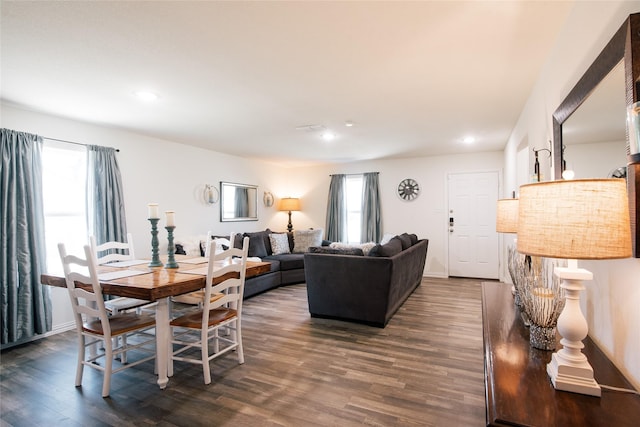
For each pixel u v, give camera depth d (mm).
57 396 2186
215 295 2816
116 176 3955
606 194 903
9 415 1982
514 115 3557
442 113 3486
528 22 1819
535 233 984
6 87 2697
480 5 1674
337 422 1879
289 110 3361
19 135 3100
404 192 6363
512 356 1236
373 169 6645
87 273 3404
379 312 3404
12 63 2285
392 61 2291
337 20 1794
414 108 3314
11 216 2998
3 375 2490
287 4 1649
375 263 3389
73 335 3352
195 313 2596
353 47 2096
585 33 1505
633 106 941
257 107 3258
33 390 2268
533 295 1342
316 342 3033
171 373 2422
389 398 2111
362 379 2350
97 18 1768
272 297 4695
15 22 1794
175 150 4832
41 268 3207
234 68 2389
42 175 3283
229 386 2279
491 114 3529
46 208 3436
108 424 1889
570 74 1717
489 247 5805
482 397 2107
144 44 2049
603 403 938
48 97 2922
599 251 893
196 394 2186
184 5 1656
